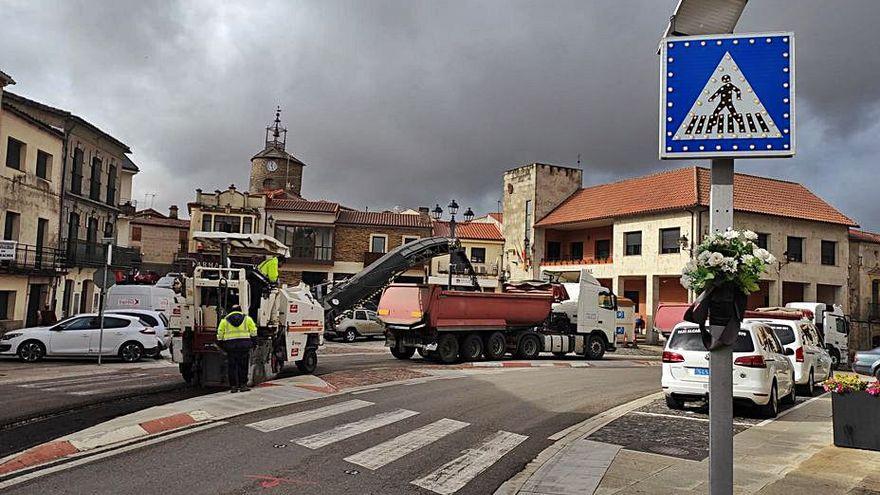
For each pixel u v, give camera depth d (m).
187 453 7.93
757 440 9.81
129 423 9.20
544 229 46.91
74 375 15.81
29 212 26.89
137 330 20.28
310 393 12.94
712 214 4.77
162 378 15.37
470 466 7.93
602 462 8.23
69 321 20.06
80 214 31.94
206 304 14.00
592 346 26.70
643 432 10.33
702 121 4.75
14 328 25.73
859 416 9.05
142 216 64.12
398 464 7.88
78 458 7.59
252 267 14.53
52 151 28.83
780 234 37.41
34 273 26.72
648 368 23.28
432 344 21.48
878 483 7.18
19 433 8.80
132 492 6.34
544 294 25.27
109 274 19.30
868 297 44.28
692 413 12.24
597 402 13.64
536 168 47.28
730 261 4.42
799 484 7.13
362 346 29.61
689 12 4.84
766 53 4.70
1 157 24.81
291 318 15.59
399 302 21.97
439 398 13.20
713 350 4.51
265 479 6.96
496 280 50.62
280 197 55.53
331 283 22.86
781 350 13.66
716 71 4.76
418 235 48.12
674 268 36.28
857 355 23.23
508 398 13.63
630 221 39.41
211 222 46.06
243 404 11.41
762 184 40.69
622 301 35.84
